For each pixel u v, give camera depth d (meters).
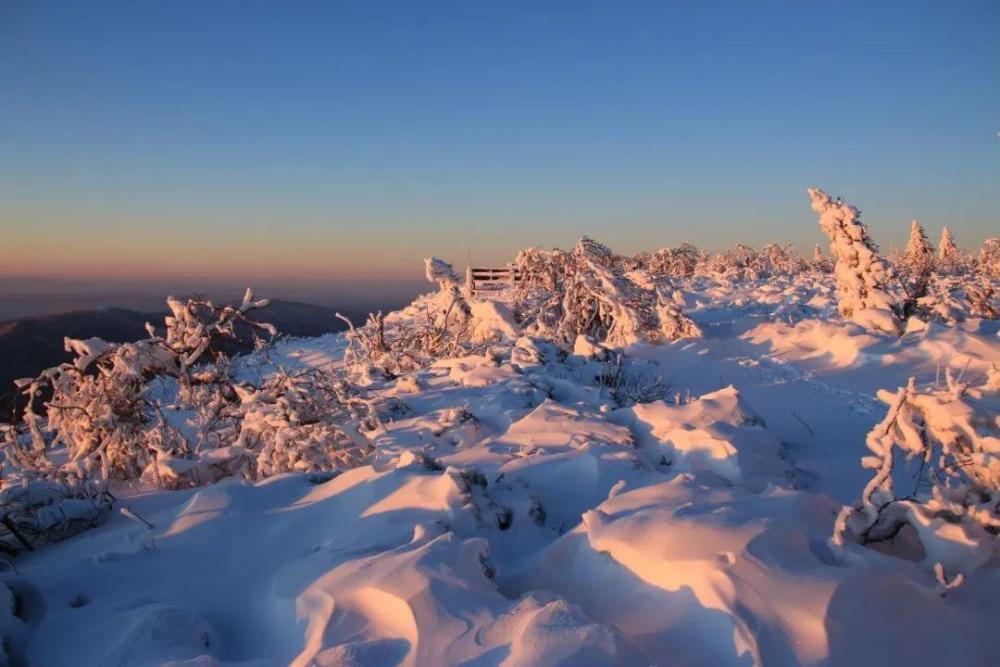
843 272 15.42
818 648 2.97
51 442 8.16
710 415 7.22
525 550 4.45
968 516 3.77
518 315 18.20
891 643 3.11
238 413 8.92
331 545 4.44
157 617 3.67
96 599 4.19
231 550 4.66
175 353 8.88
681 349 13.20
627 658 2.90
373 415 8.16
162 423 7.98
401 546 4.03
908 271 28.20
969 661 3.15
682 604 3.34
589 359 12.07
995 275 31.94
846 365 11.64
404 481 5.01
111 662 3.41
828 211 15.50
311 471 6.91
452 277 16.80
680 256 37.28
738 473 5.82
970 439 4.00
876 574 3.39
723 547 3.44
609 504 4.28
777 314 17.59
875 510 3.96
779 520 3.72
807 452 7.39
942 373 10.43
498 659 2.97
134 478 7.66
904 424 4.08
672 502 4.13
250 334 9.77
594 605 3.60
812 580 3.24
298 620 3.50
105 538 5.23
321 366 18.47
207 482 7.08
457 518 4.50
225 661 3.55
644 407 7.68
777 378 11.27
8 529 5.57
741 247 42.81
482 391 9.87
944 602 3.40
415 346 15.96
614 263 20.66
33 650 3.71
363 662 3.02
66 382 7.95
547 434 7.23
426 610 3.25
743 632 3.02
